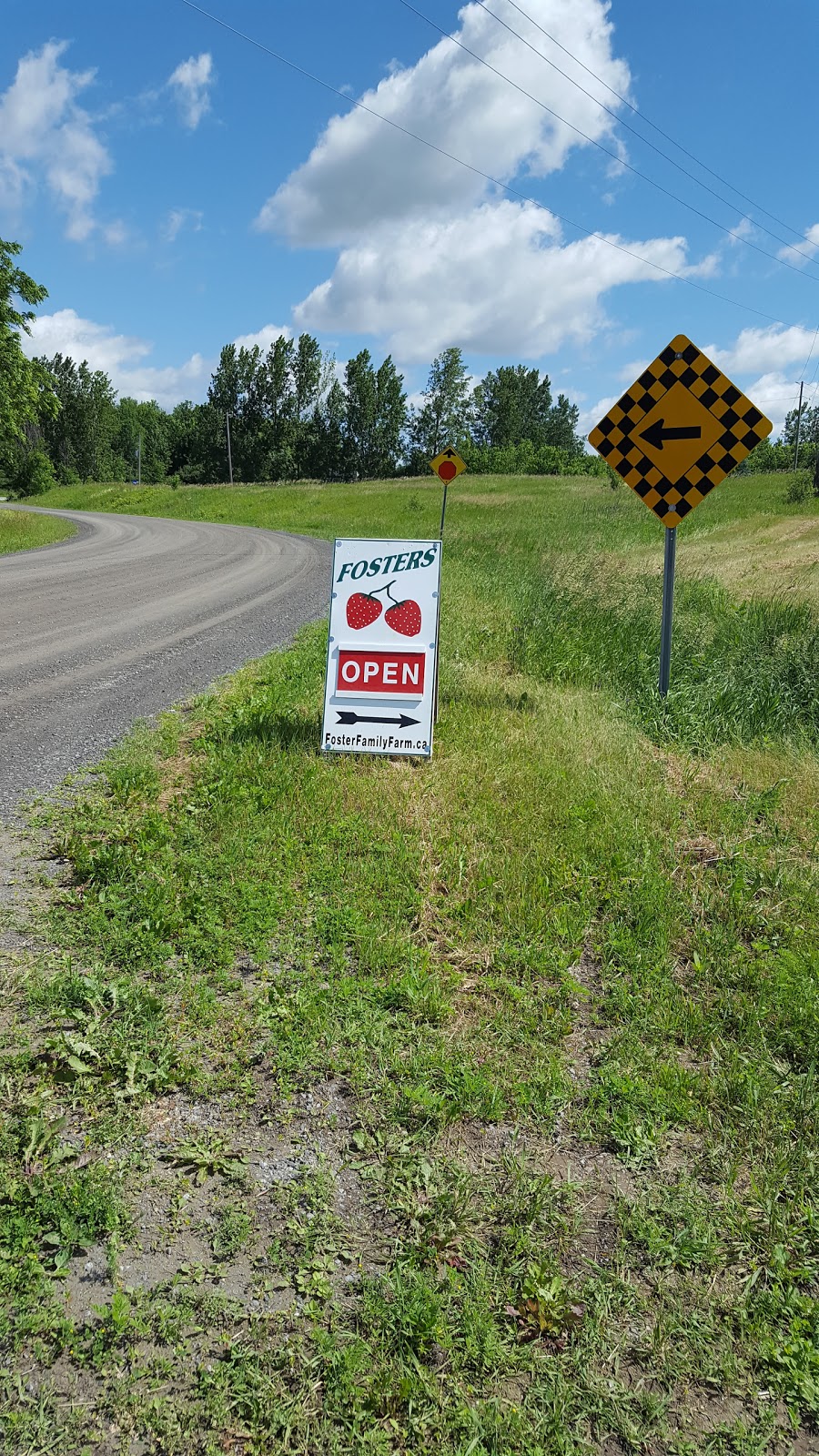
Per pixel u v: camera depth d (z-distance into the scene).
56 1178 2.48
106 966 3.52
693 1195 2.67
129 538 30.86
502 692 8.19
